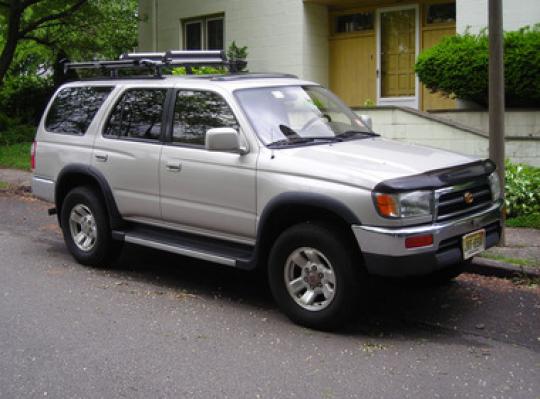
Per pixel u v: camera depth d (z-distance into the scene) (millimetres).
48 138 8062
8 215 10656
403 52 14945
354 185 5352
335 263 5465
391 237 5199
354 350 5297
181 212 6629
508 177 9328
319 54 15758
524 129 11320
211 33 17453
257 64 16234
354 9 15547
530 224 8641
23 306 6332
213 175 6266
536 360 5094
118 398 4512
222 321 5965
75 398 4516
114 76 7727
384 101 15242
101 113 7484
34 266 7738
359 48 15570
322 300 5707
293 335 5617
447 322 5902
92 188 7633
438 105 14430
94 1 19562
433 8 14469
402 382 4730
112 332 5688
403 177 5352
